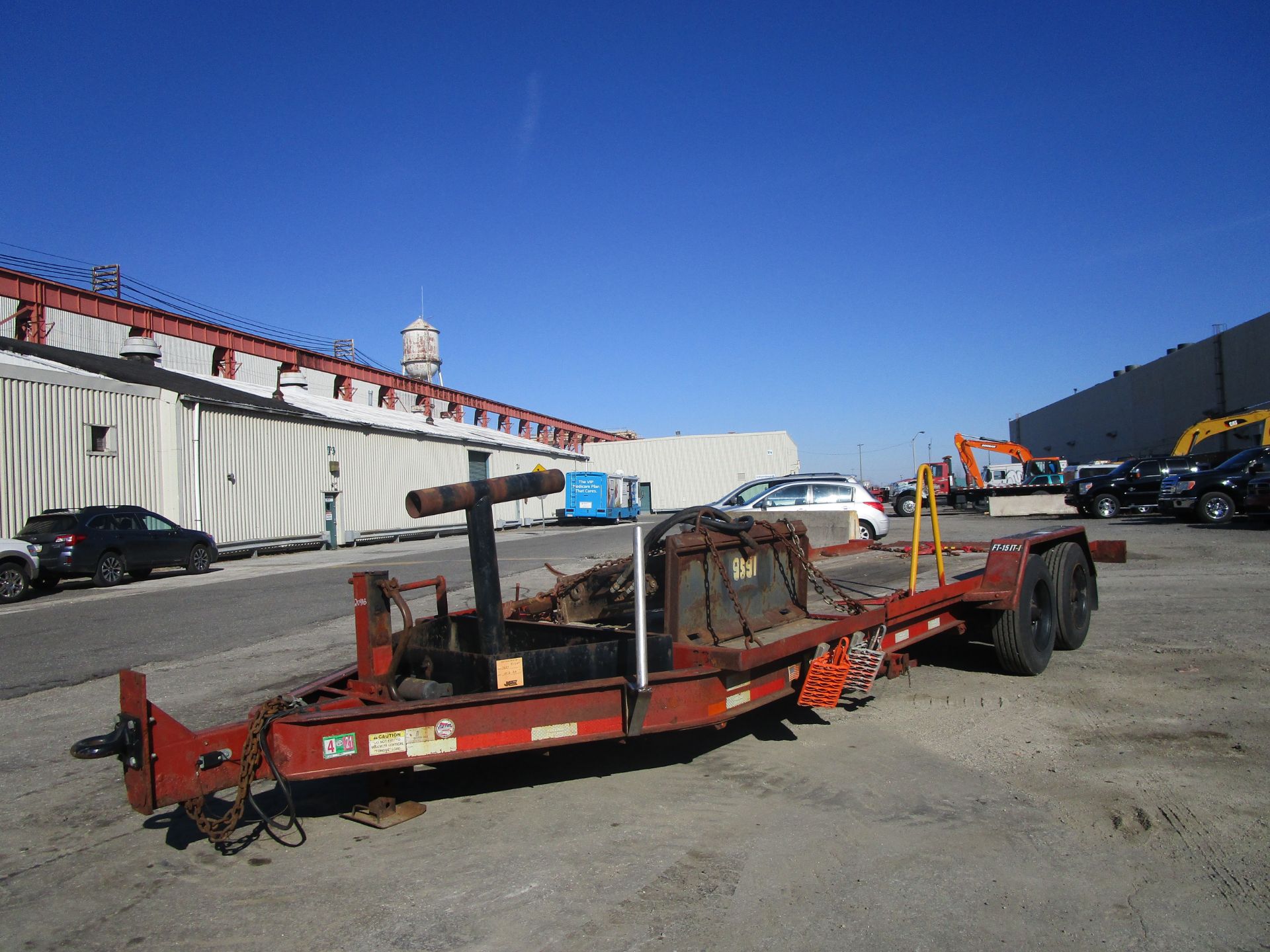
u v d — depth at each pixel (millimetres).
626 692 4004
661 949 2887
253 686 7062
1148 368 53656
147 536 18016
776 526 5258
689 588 4543
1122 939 2906
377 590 4363
